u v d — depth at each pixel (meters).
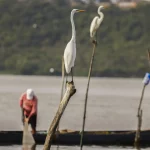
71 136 33.78
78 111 56.88
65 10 167.12
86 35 147.62
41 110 56.41
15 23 161.38
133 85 120.12
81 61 138.75
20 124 44.66
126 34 153.12
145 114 54.59
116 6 166.88
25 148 31.12
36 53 145.75
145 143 34.66
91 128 43.53
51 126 20.77
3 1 169.38
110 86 114.19
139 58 142.25
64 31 156.25
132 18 159.00
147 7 164.38
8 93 84.62
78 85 113.31
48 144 20.81
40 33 154.25
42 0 170.88
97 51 143.00
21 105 32.50
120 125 45.72
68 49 24.08
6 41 151.25
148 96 84.50
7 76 138.88
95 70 137.25
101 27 154.62
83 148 33.00
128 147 34.09
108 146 34.12
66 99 20.64
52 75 140.12
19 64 141.12
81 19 158.88
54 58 143.00
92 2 171.50
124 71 139.62
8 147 32.06
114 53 143.62
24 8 167.62
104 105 65.25
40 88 101.25
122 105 65.50
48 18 163.12
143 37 152.62
